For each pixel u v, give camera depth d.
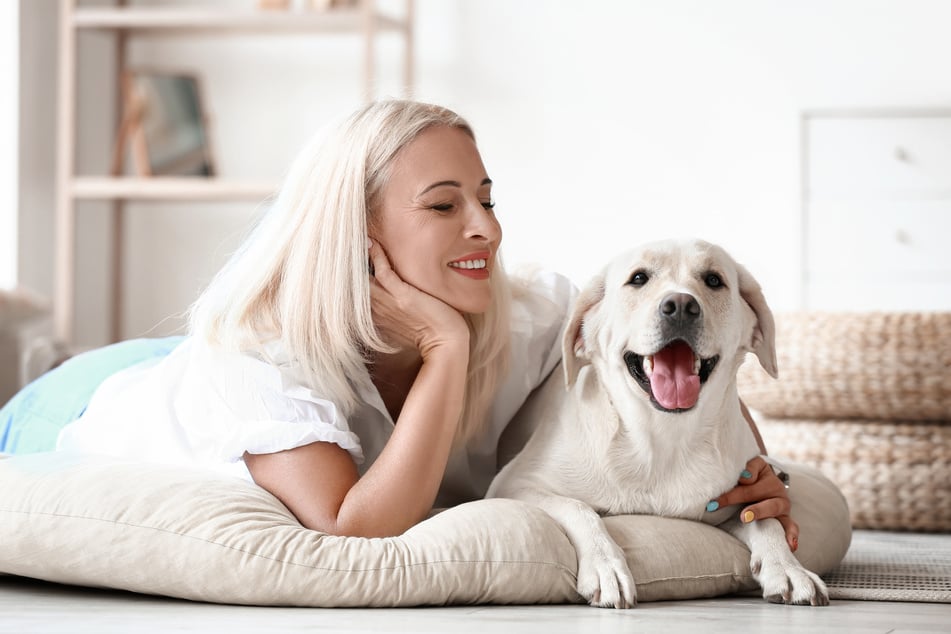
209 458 1.81
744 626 1.40
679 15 4.63
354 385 1.83
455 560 1.54
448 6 4.81
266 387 1.72
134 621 1.41
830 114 4.35
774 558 1.67
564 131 4.73
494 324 1.89
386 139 1.77
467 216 1.79
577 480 1.78
